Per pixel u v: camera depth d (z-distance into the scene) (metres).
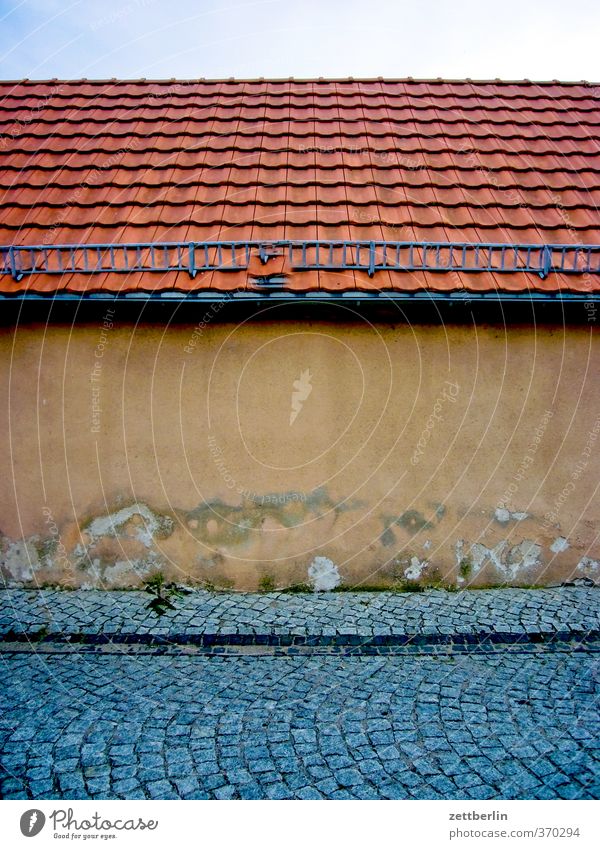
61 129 7.36
